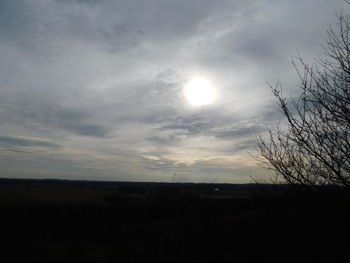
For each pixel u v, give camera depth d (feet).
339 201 11.06
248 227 17.31
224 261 18.37
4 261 44.83
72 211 92.32
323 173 11.34
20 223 78.79
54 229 74.90
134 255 26.73
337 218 11.34
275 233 14.52
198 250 21.79
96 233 63.46
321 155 11.08
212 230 21.68
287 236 13.57
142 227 34.06
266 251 15.14
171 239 24.89
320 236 12.12
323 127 11.07
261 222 16.14
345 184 10.41
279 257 14.05
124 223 65.62
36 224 79.87
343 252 11.58
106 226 70.59
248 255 16.63
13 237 64.95
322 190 11.32
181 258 21.94
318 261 11.96
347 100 10.79
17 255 47.70
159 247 25.17
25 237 66.59
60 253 48.70
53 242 61.72
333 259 11.62
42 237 67.05
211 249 20.62
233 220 20.54
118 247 33.01
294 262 12.81
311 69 11.75
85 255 45.75
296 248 13.00
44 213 91.76
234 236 19.24
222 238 20.75
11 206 99.14
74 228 74.84
